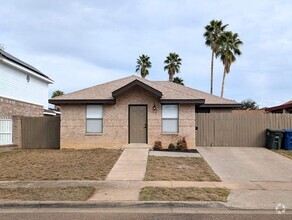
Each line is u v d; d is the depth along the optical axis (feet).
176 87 85.46
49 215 23.93
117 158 49.65
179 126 61.57
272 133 61.21
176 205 26.40
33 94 88.12
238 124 65.16
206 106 75.51
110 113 62.49
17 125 66.28
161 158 49.83
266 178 37.47
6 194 28.99
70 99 61.93
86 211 25.09
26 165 44.39
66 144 62.85
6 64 71.15
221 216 23.67
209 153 55.88
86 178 36.04
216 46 138.10
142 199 27.25
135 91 62.28
